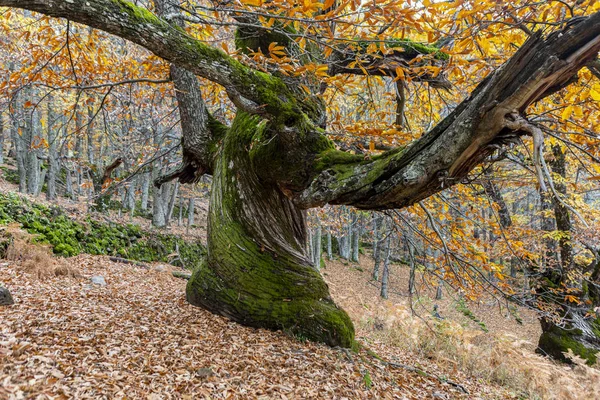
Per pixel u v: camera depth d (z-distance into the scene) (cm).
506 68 278
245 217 539
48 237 902
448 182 346
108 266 937
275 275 522
